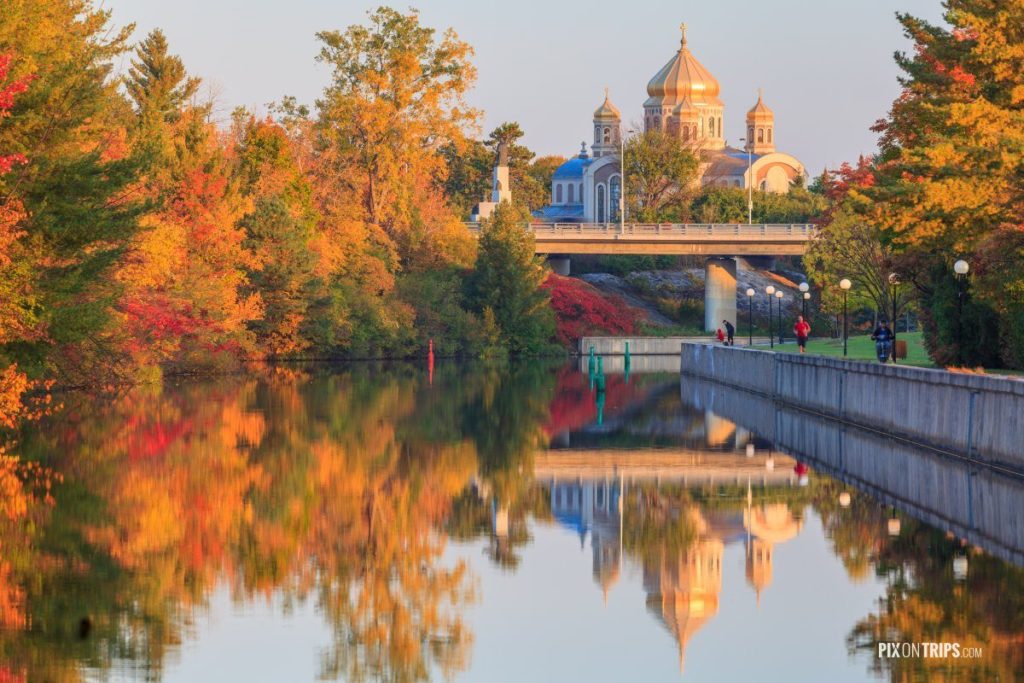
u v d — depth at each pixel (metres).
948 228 80.12
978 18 82.88
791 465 74.69
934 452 74.62
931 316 99.31
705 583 45.66
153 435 81.19
